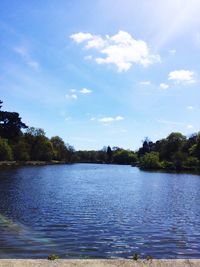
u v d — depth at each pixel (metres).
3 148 168.88
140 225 31.14
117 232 27.75
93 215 36.22
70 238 25.16
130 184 84.00
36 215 35.66
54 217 34.56
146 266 9.57
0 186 69.88
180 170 166.62
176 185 81.88
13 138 196.88
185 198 55.00
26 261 9.55
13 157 185.88
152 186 78.75
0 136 181.12
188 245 23.84
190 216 37.22
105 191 65.12
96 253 21.33
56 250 21.70
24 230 27.77
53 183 82.00
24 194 56.41
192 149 177.88
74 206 43.09
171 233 27.88
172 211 40.72
